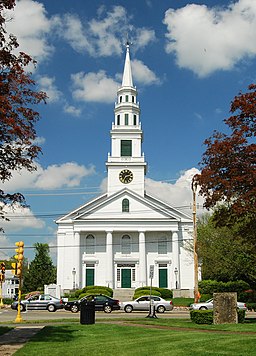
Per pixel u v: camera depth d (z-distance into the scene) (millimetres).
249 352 13023
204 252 44219
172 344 14742
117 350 13633
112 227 64125
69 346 14359
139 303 40031
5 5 14078
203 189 23234
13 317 33969
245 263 41188
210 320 23141
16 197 14961
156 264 64375
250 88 23438
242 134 22234
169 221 64312
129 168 68625
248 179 21234
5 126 14016
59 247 64750
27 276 87312
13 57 14469
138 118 71312
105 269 64062
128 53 75562
